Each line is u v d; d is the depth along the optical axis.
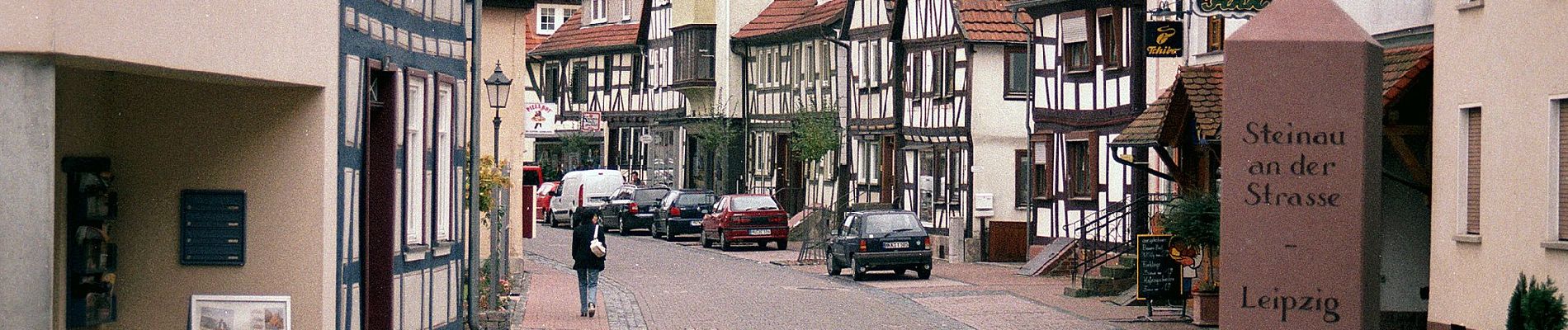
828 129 48.50
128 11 8.83
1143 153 30.83
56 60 8.52
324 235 12.23
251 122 12.19
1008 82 39.41
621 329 22.20
